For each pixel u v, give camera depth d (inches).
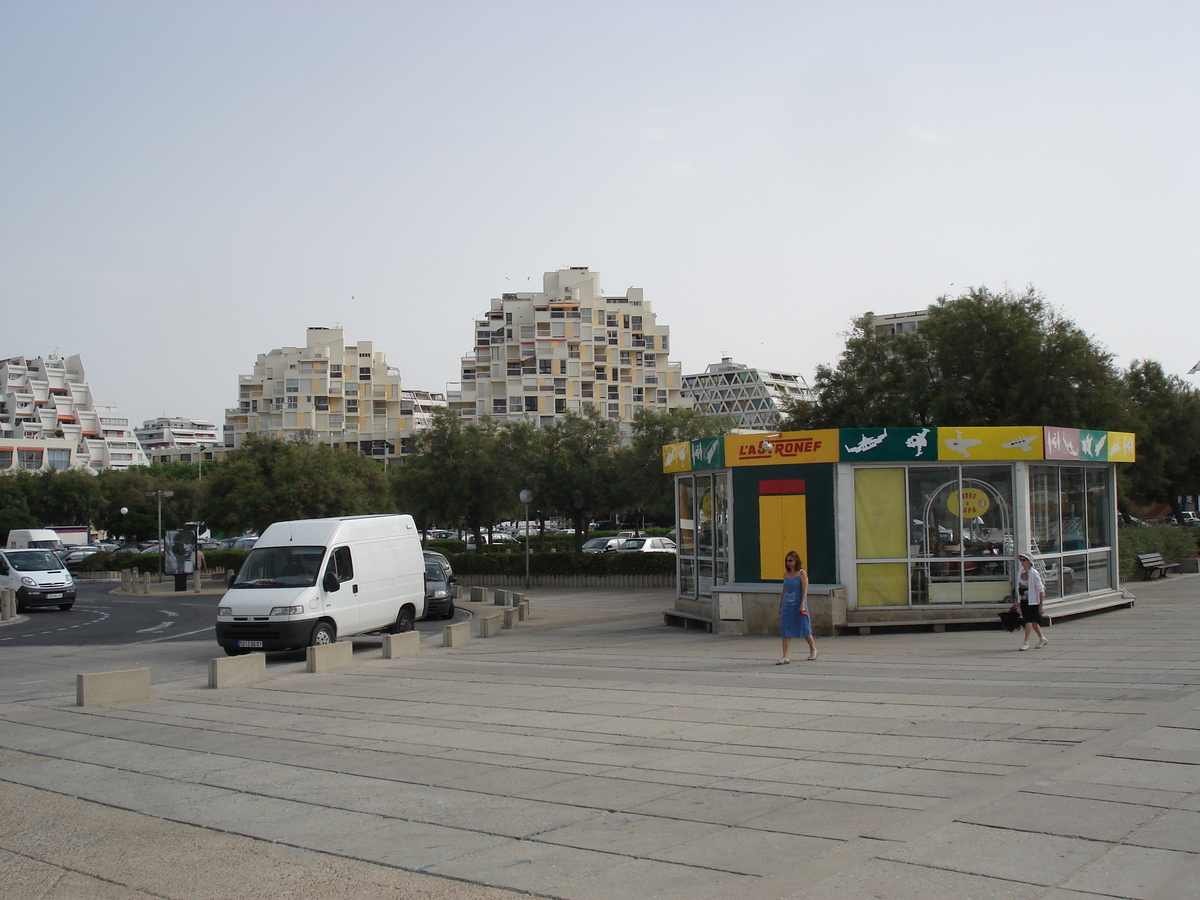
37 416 5802.2
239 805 309.3
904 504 750.5
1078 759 313.3
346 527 782.5
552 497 1878.7
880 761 326.6
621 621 989.2
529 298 5088.6
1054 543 797.9
